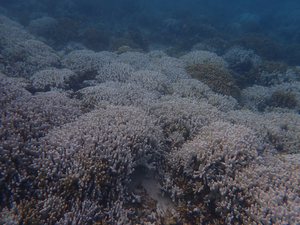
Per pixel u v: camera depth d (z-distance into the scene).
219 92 8.23
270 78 10.91
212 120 4.98
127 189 3.17
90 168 2.83
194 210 2.95
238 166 3.12
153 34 22.84
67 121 4.44
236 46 16.45
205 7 45.06
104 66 9.27
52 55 10.40
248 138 3.66
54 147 3.26
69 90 6.86
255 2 50.38
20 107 3.97
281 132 5.56
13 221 2.23
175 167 3.49
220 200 2.93
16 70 8.64
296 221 2.30
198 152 3.36
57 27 17.75
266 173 3.02
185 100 5.97
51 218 2.40
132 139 3.43
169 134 4.41
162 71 9.54
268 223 2.42
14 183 2.70
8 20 13.27
